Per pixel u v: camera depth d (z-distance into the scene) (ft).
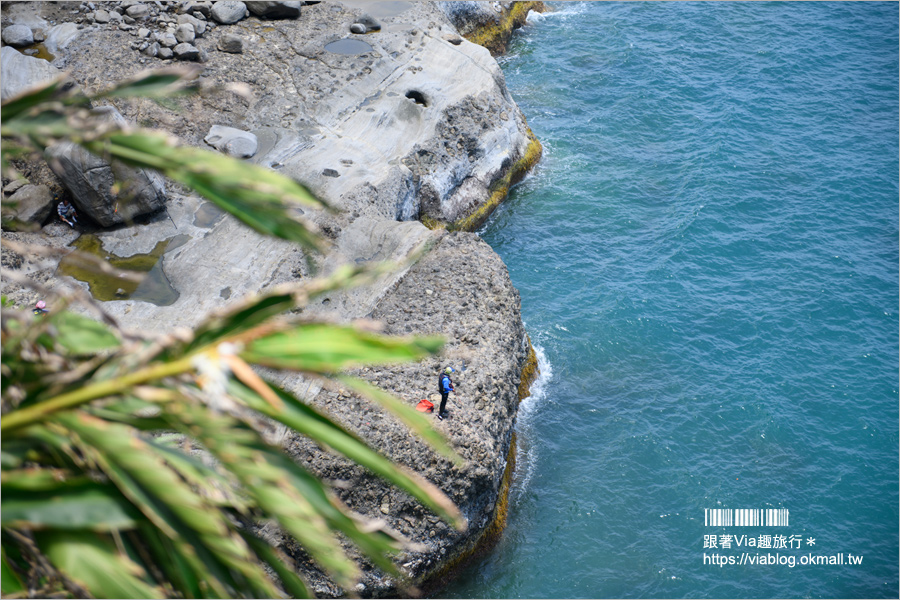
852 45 212.43
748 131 177.47
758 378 117.19
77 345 14.93
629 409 111.86
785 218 151.94
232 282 102.47
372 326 12.19
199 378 11.54
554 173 164.55
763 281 136.77
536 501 98.07
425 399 88.38
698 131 177.78
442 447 12.80
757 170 164.96
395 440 83.76
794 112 185.06
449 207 142.82
